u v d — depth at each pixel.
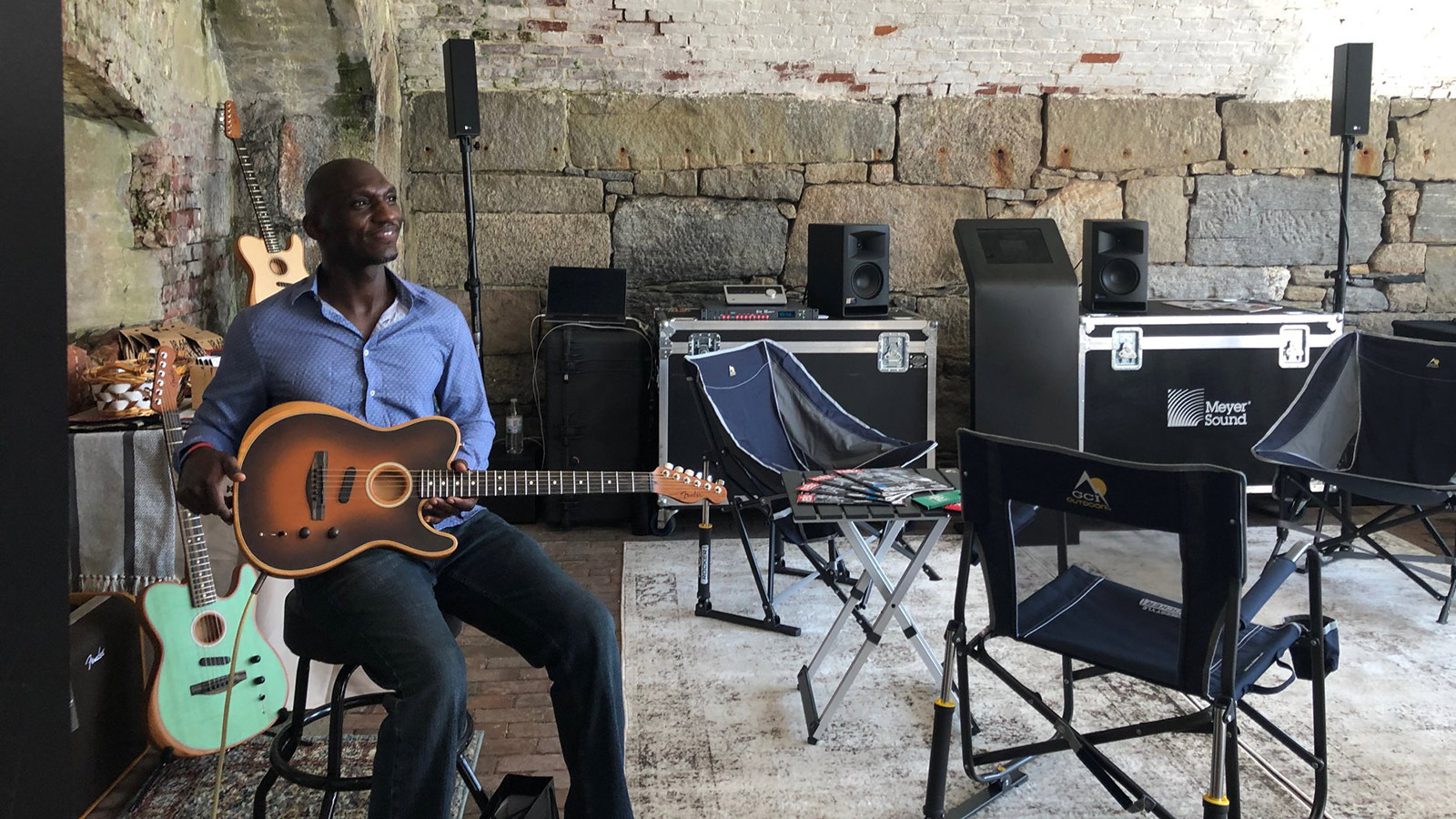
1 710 0.95
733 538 4.25
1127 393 4.27
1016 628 2.11
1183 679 1.90
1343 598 3.55
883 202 4.96
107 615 2.30
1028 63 4.76
